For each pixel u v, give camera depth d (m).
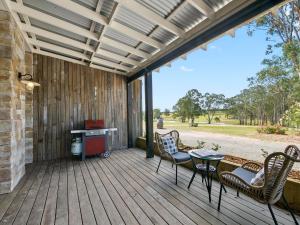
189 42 3.34
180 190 2.92
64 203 2.52
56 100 5.11
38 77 4.87
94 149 4.98
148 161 4.69
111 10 3.04
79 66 5.54
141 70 5.51
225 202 2.53
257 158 3.41
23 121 3.80
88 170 3.97
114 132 6.19
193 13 2.83
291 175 2.65
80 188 3.02
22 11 3.03
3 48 2.89
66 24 3.45
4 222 2.10
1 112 2.85
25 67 4.60
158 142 3.78
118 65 5.62
